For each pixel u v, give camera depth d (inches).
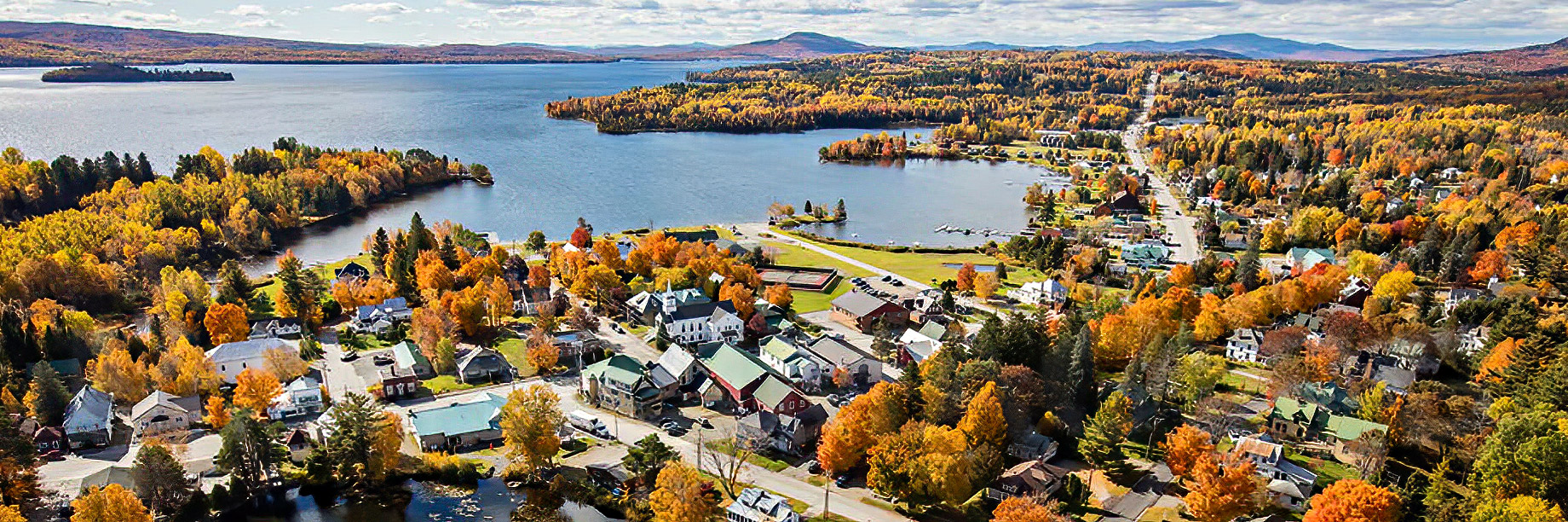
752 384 5684.1
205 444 5177.2
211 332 6565.0
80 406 5172.2
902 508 4478.3
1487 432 4798.2
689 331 6939.0
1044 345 5718.5
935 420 5059.1
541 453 4785.9
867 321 7357.3
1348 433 4980.3
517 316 7677.2
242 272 7869.1
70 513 4362.7
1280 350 6235.2
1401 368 5846.5
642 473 4736.7
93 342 6373.0
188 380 5684.1
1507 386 5329.7
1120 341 6161.4
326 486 4702.3
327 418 5251.0
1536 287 7672.2
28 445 4458.7
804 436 5113.2
